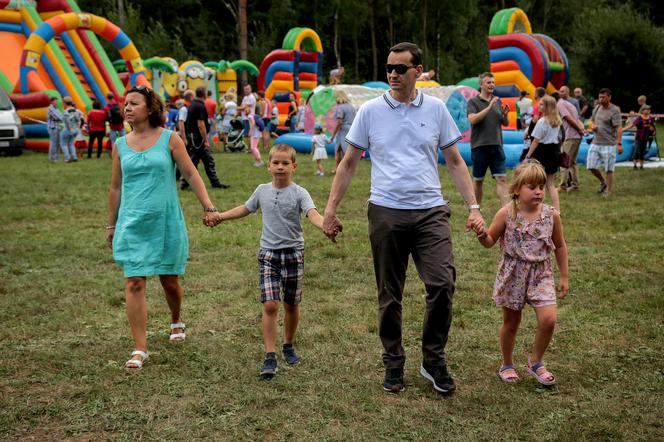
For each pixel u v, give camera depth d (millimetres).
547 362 4527
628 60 33562
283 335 5094
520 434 3537
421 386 4172
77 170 15820
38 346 4914
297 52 30500
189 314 5605
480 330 5141
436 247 4004
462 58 49688
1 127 19125
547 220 4141
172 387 4188
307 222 9406
